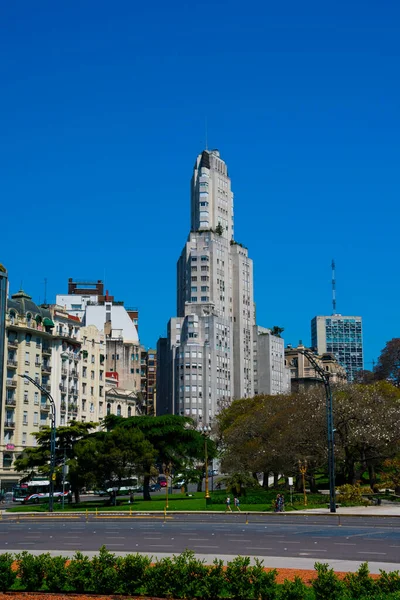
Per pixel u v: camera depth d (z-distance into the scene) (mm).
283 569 29219
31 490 107625
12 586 26656
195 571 25156
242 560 25188
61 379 133375
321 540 41438
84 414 141250
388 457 93125
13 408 121062
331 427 69750
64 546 39562
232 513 69750
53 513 75375
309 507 74562
